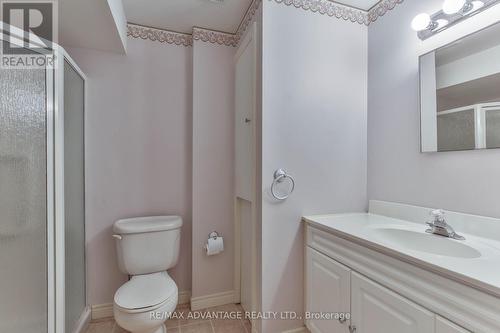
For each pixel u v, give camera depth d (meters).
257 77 1.52
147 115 1.91
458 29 1.20
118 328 1.68
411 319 0.88
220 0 1.62
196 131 1.93
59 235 1.27
